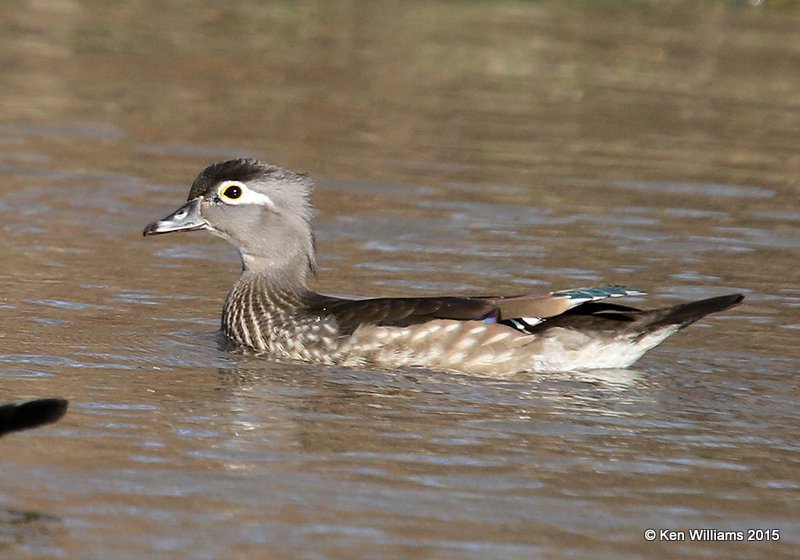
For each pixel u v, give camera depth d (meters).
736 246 18.25
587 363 13.50
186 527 9.32
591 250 17.83
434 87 27.16
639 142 23.84
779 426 11.98
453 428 11.60
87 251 17.25
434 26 32.06
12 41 28.61
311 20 32.28
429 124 24.41
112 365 13.09
